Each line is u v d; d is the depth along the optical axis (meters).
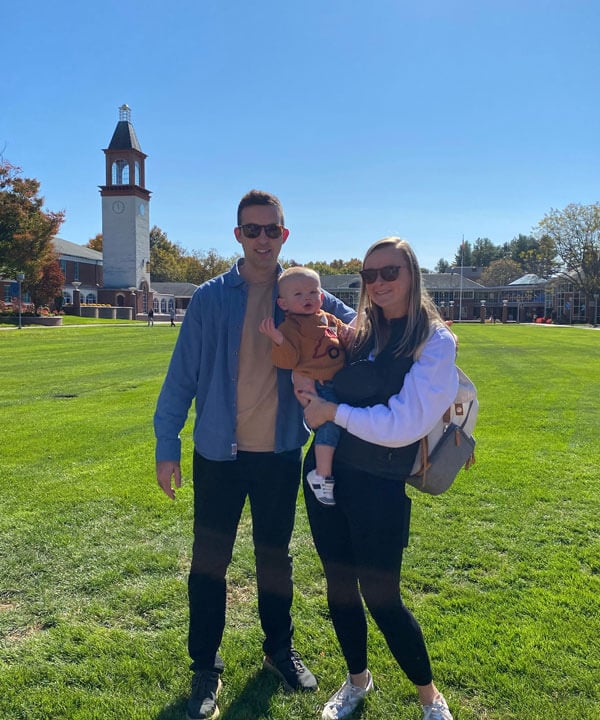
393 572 2.40
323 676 2.88
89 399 11.30
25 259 42.03
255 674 2.91
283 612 2.91
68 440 7.79
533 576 3.91
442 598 3.62
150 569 4.01
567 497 5.50
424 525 4.81
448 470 2.40
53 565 4.06
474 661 2.96
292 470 2.89
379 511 2.37
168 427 2.81
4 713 2.60
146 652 3.05
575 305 73.44
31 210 42.00
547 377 14.95
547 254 65.50
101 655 3.02
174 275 100.06
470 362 19.05
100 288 67.62
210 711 2.58
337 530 2.56
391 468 2.38
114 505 5.25
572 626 3.27
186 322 2.81
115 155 67.31
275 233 2.71
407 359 2.34
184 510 5.14
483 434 8.24
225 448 2.71
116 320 54.91
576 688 2.75
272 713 2.61
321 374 2.50
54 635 3.21
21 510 5.11
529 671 2.87
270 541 2.89
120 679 2.85
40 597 3.63
